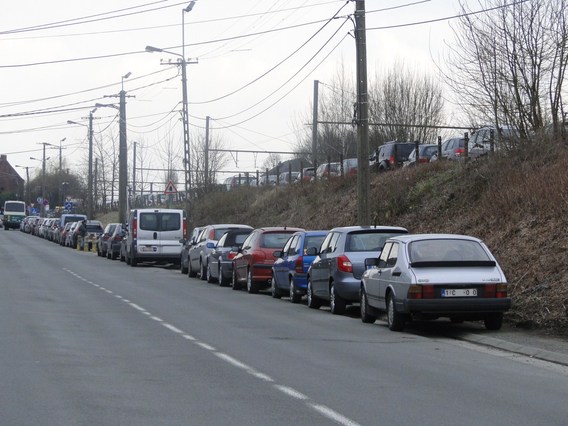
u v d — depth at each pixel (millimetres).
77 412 14242
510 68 40781
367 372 18453
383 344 23188
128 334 24891
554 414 14281
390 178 55031
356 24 38938
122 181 87875
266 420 13656
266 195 80062
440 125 84562
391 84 86375
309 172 78188
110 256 75438
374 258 28922
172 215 64188
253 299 37875
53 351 21312
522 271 30375
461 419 13812
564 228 31625
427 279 24328
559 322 25141
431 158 56656
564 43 39812
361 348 22312
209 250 49250
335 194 64562
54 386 16609
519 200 36812
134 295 39000
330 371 18531
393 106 85312
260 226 73188
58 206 173875
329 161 68562
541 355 21031
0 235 137625
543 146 39906
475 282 24375
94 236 92938
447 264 24781
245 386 16703
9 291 39875
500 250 33750
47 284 45000
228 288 44688
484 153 44625
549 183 35344
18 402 15062
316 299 33531
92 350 21594
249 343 23078
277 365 19312
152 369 18688
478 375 18250
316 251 33938
